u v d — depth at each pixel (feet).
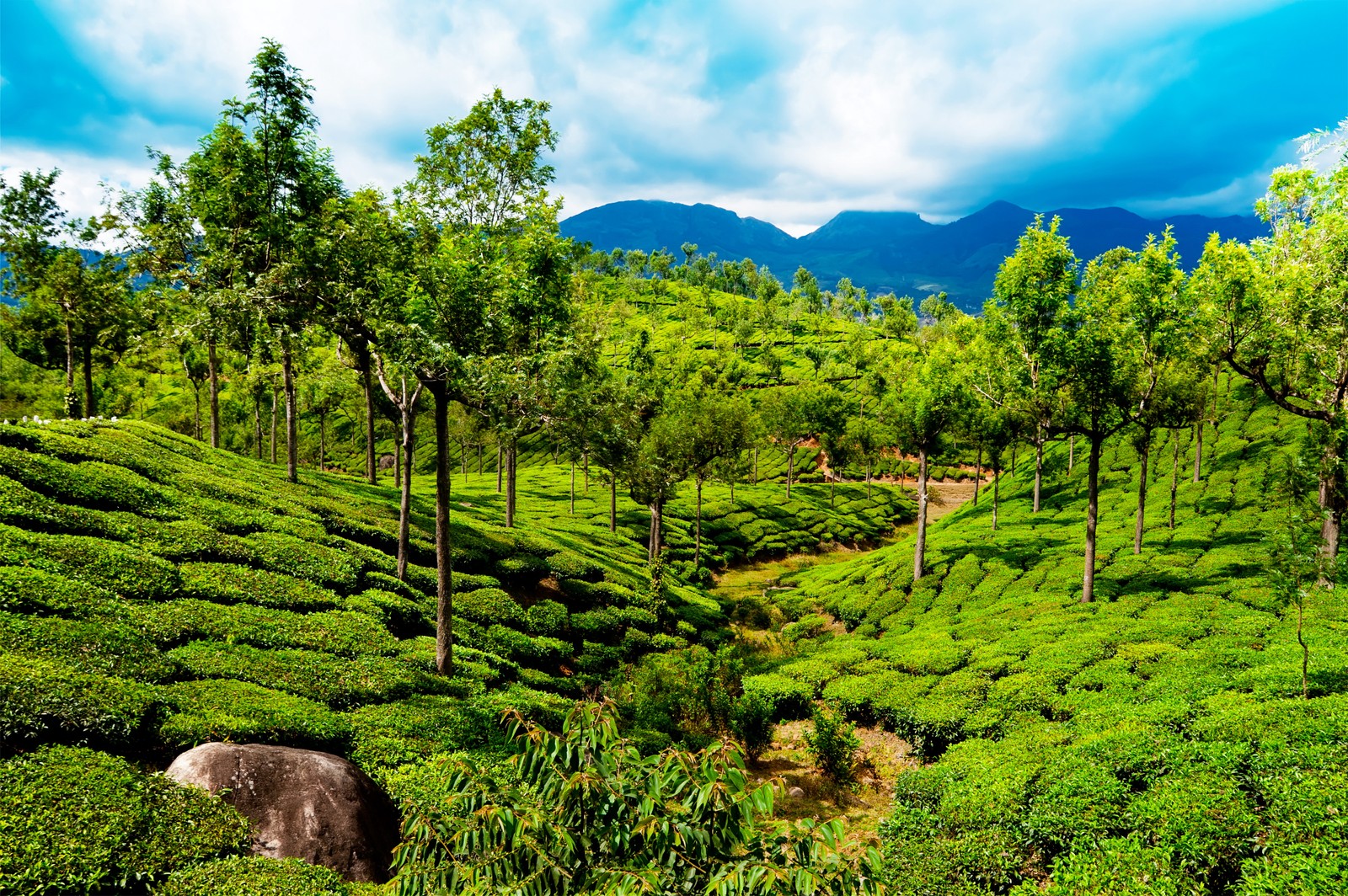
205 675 52.13
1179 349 87.30
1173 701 57.11
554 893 17.71
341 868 36.55
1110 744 50.31
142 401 261.85
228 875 32.71
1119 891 35.40
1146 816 40.32
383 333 59.77
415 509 129.90
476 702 63.41
